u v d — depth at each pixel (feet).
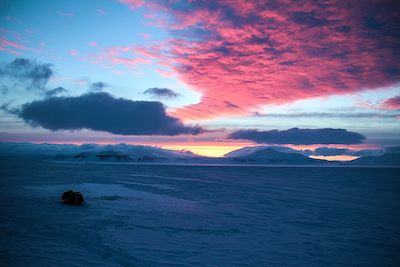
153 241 24.16
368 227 34.78
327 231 32.04
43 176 83.66
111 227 27.89
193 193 63.00
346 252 24.63
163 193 59.82
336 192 74.84
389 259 23.36
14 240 21.24
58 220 28.94
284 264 20.86
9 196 42.27
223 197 58.29
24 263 16.79
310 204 52.24
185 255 21.13
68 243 21.62
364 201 58.23
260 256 22.18
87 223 28.73
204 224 32.42
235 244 25.05
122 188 63.87
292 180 122.72
